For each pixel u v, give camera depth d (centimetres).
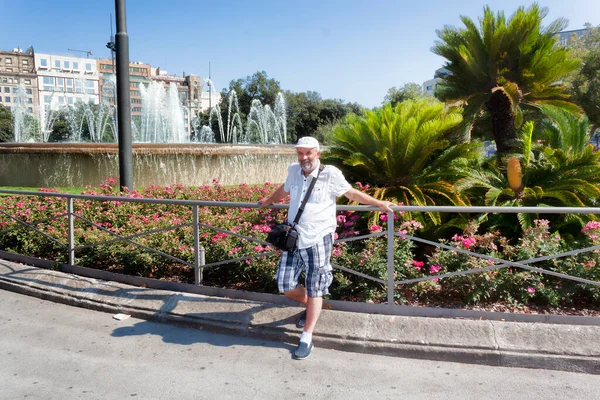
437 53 702
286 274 332
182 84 12212
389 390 285
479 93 659
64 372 313
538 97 666
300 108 4844
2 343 360
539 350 312
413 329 342
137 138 3095
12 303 455
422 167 577
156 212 630
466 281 380
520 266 357
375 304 377
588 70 2117
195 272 438
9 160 1258
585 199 498
